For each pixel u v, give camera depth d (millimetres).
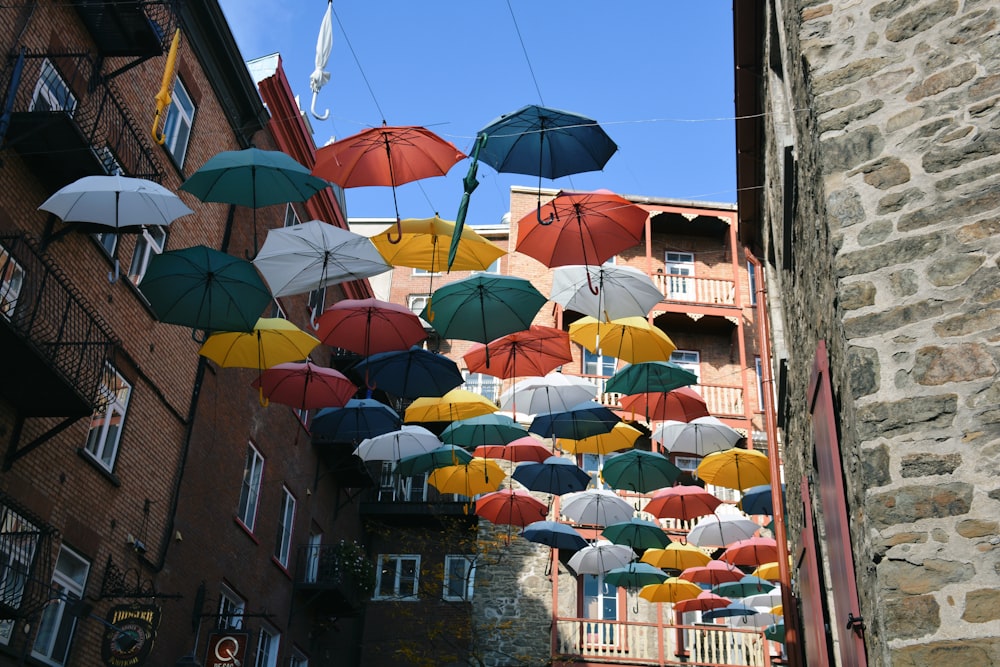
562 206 10656
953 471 6195
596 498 19266
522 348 14508
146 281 11188
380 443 17219
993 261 6680
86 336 12727
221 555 18562
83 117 14055
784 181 10188
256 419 20641
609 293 12789
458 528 28094
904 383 6578
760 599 21766
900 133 7410
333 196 24719
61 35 13805
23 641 12281
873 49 7832
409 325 12945
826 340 8133
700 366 29062
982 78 7289
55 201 10461
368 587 24766
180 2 15398
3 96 12289
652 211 30406
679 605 21969
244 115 19953
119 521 14867
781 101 11477
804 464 11227
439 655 26438
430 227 10734
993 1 7488
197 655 17188
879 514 6270
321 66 13867
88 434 14195
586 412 16625
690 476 27422
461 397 15992
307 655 23359
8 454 12320
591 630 24859
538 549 26094
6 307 12266
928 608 5895
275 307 21734
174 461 16719
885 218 7176
